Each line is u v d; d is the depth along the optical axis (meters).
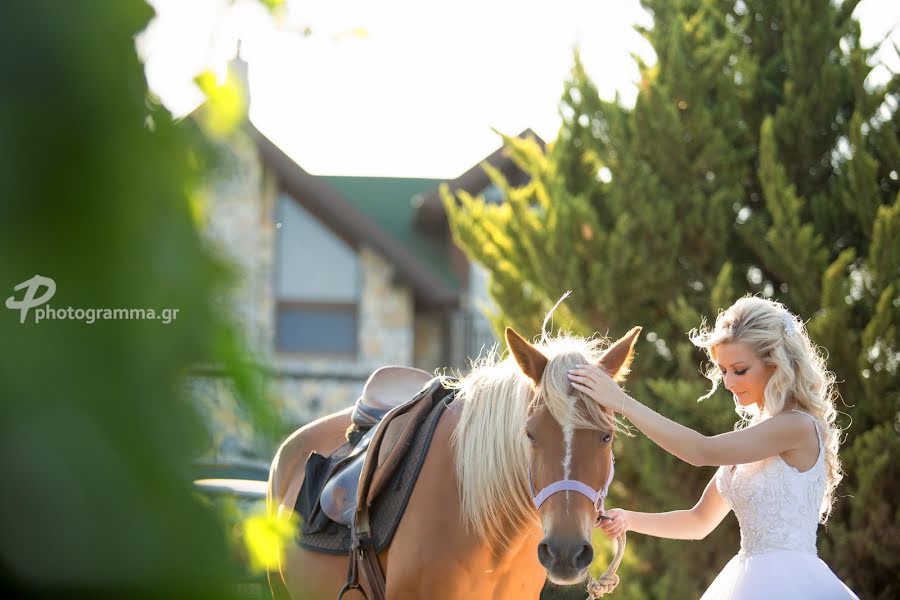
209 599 0.90
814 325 6.99
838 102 7.91
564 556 3.49
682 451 3.69
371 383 5.26
